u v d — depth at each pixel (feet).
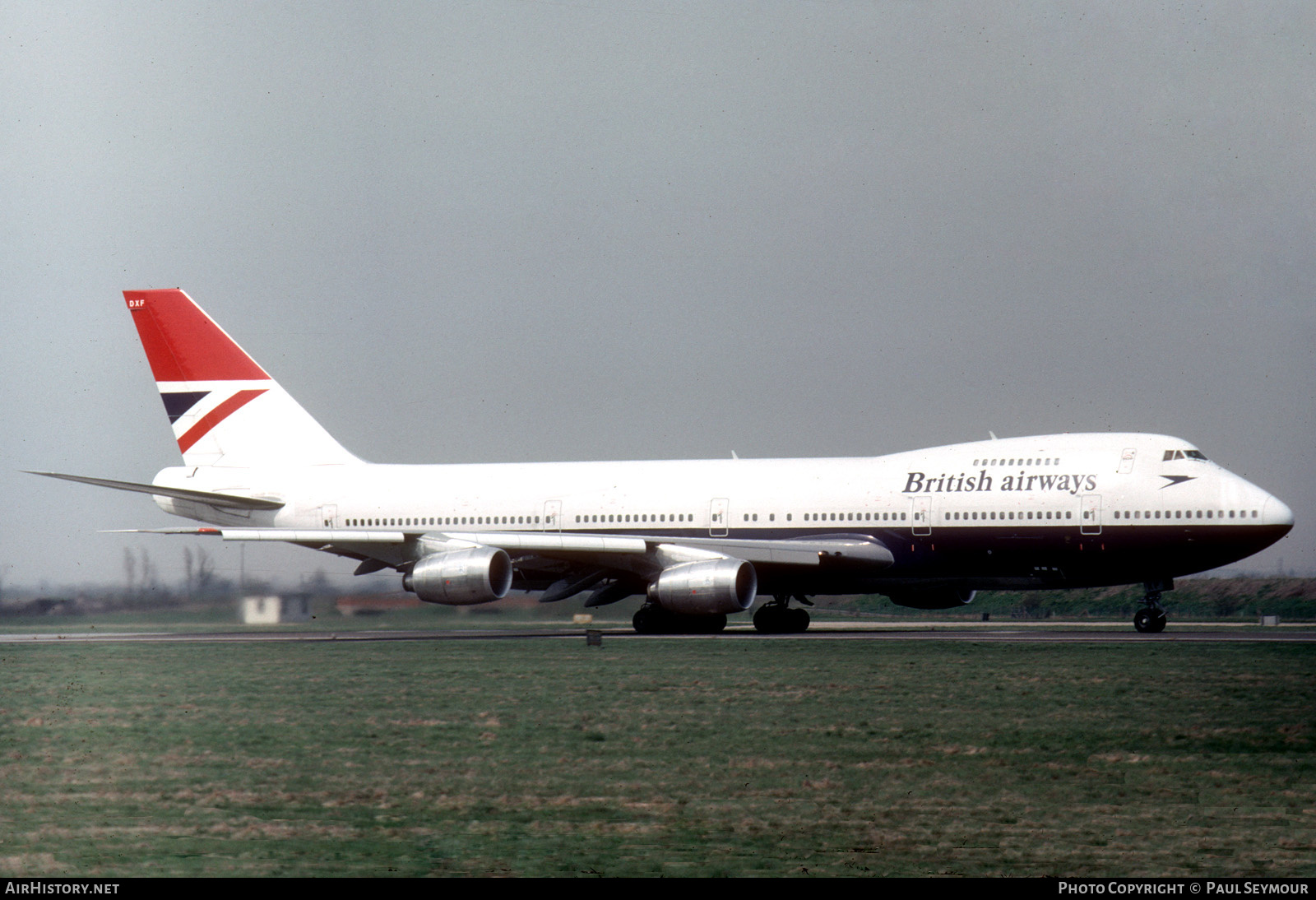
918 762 202.28
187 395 640.17
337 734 233.76
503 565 521.24
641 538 516.73
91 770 202.90
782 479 542.57
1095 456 505.25
